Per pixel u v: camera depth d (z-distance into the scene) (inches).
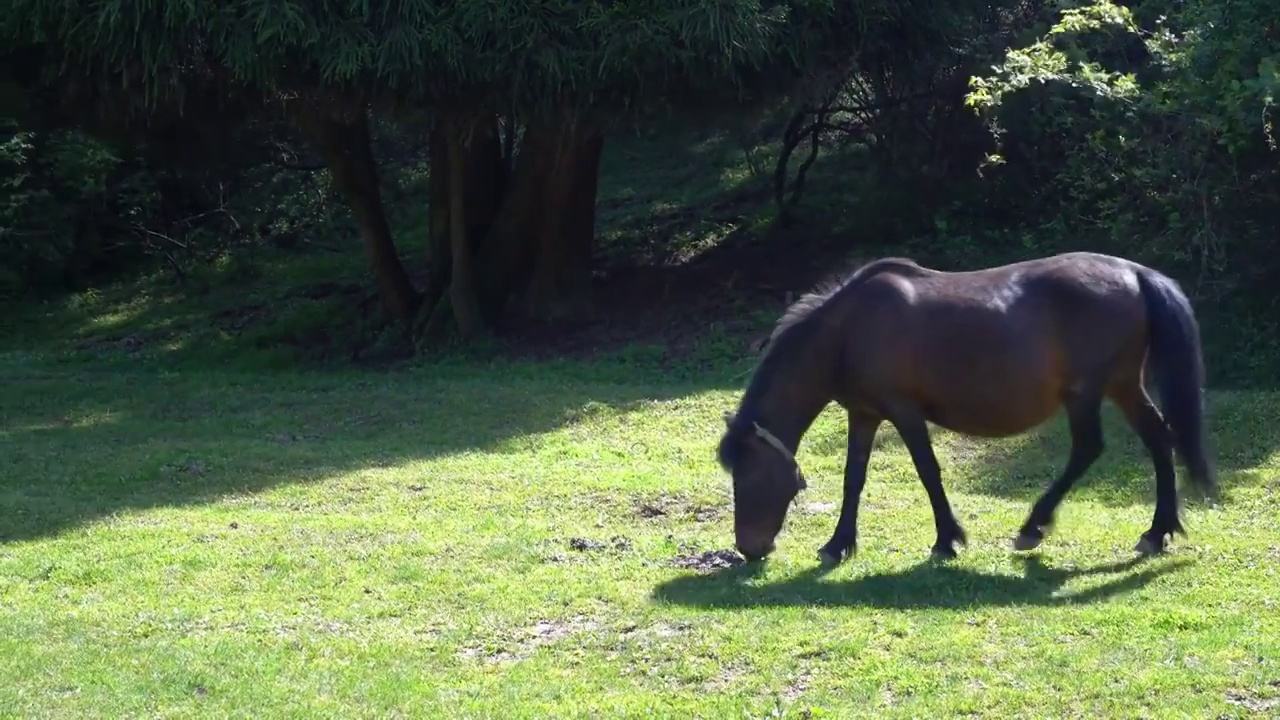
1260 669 232.2
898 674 238.2
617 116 655.8
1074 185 699.4
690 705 230.2
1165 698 222.1
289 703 238.5
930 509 374.0
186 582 322.7
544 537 353.7
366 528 369.4
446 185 784.9
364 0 600.7
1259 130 542.9
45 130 885.2
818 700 229.9
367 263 1016.2
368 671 255.0
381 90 633.6
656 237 934.4
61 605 307.4
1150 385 322.3
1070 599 280.8
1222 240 573.6
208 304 958.4
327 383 658.2
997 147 768.9
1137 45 706.2
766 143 1059.3
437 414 559.5
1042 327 297.9
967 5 724.7
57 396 643.5
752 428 312.2
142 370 751.7
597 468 450.0
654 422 526.3
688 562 325.7
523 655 264.1
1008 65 621.9
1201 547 319.3
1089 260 307.9
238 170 1059.3
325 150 761.0
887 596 287.1
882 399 306.7
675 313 770.8
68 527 382.9
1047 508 309.1
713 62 627.5
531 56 608.7
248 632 282.7
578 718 226.2
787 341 313.6
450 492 417.1
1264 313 590.2
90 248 1047.6
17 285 1013.8
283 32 583.8
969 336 297.3
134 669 259.1
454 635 275.3
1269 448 431.2
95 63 648.4
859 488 320.8
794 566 317.1
